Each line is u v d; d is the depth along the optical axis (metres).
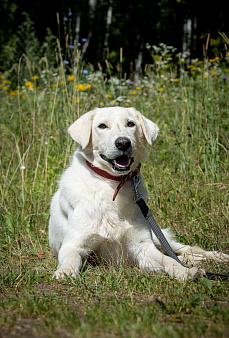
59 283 3.21
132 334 2.00
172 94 8.05
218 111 6.39
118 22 26.56
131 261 4.00
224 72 8.90
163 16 25.52
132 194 3.92
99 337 2.04
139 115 4.11
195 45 24.58
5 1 24.52
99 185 3.87
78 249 3.83
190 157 5.75
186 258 4.16
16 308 2.52
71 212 4.00
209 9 24.92
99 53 25.77
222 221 4.41
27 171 6.04
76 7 23.05
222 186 5.12
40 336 2.07
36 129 6.61
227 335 2.05
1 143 6.91
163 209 5.00
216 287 3.08
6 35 25.06
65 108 6.68
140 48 25.00
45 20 23.17
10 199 5.43
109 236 3.86
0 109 8.26
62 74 6.91
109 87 8.61
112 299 2.73
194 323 2.21
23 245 4.57
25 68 10.21
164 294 2.91
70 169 4.18
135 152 3.91
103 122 3.85
